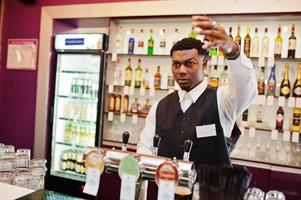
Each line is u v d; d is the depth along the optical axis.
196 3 2.91
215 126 1.44
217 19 3.06
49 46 3.61
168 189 0.79
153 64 3.49
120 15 3.23
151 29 3.47
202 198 0.72
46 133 3.67
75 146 3.72
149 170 0.90
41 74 3.66
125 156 0.90
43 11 3.62
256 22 3.06
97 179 0.89
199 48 1.45
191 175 0.87
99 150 0.97
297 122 2.80
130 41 3.43
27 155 1.34
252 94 1.22
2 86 3.94
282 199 1.04
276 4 2.66
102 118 3.37
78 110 3.65
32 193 1.03
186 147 1.02
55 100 3.66
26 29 3.78
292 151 2.92
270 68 2.99
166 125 1.55
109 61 3.45
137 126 3.51
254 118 3.06
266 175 2.72
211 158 1.42
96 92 3.55
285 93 2.87
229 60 1.11
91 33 3.55
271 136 2.86
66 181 3.55
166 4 3.04
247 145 3.05
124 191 0.84
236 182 0.69
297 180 2.64
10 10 3.85
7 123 3.93
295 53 2.85
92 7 3.35
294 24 2.92
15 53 3.85
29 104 3.79
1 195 1.02
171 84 3.26
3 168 1.23
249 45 2.97
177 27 3.38
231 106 1.34
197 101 1.52
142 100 3.53
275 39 2.89
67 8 3.48
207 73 3.08
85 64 3.63
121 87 3.56
